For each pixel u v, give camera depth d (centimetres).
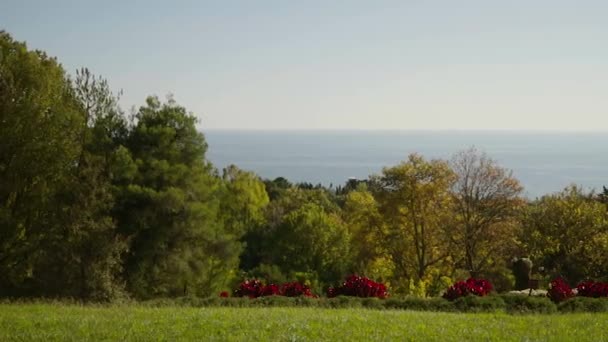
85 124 3594
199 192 3847
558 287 2298
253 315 1736
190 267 3862
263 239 7088
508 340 1367
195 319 1642
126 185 3516
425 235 4681
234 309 1967
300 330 1456
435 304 2200
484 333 1445
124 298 2903
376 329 1488
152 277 3738
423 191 4594
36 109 3253
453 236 4584
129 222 3497
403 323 1599
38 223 3256
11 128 3209
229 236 4128
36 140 3250
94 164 3216
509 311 2066
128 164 3497
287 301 2273
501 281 4581
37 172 3297
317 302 2264
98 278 2845
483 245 4584
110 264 2911
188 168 3803
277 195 11450
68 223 2933
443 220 4612
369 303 2256
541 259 4659
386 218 4731
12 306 2047
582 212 4684
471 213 4569
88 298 2808
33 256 3231
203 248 3997
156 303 2269
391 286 4809
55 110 3325
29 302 2306
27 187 3359
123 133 3825
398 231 4725
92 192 3052
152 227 3547
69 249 2859
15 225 3216
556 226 4662
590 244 4503
